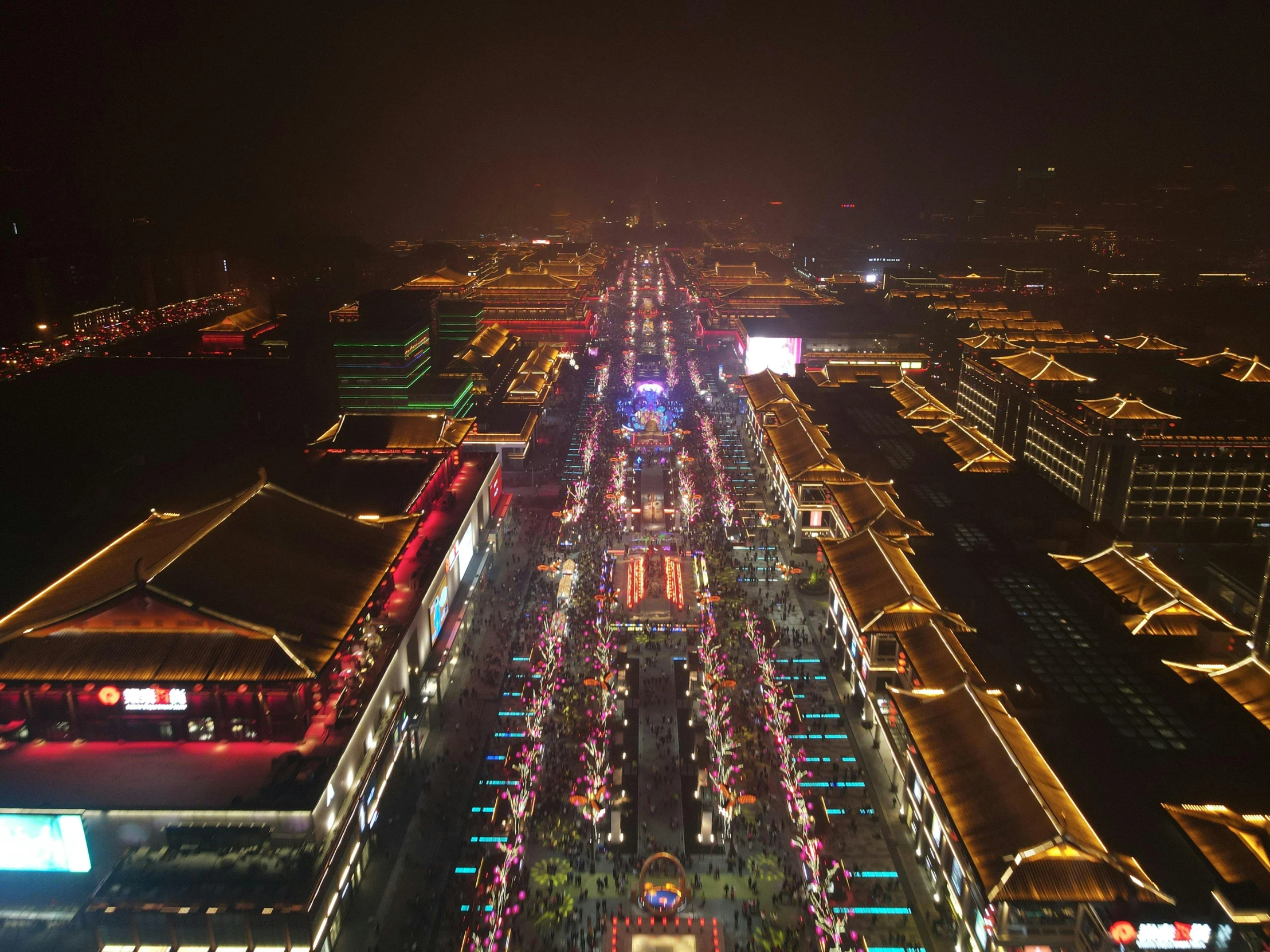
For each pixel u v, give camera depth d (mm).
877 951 70625
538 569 140750
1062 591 107188
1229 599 130250
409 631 97812
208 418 198000
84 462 167125
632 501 171125
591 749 95188
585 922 73562
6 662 76312
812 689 108062
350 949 70812
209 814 68375
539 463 196125
